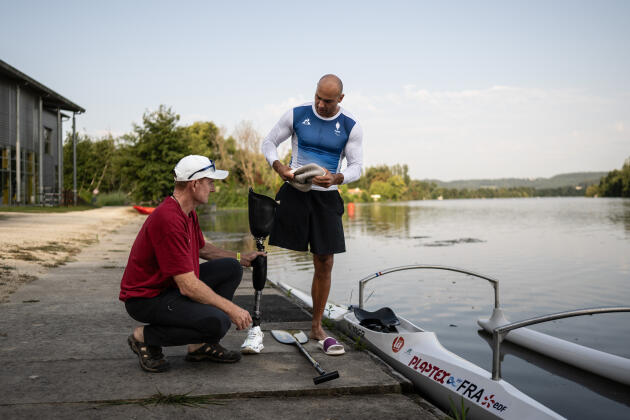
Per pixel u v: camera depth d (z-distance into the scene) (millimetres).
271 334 3812
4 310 4406
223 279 2984
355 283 7617
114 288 5551
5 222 13625
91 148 43969
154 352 2797
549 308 5926
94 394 2461
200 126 55875
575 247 12711
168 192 32438
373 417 2363
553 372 3791
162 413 2273
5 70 21531
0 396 2416
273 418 2293
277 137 3682
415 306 6031
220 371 2869
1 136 22812
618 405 3207
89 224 15141
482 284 7484
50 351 3203
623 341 4598
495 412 2605
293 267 9141
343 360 3197
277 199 3611
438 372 3090
